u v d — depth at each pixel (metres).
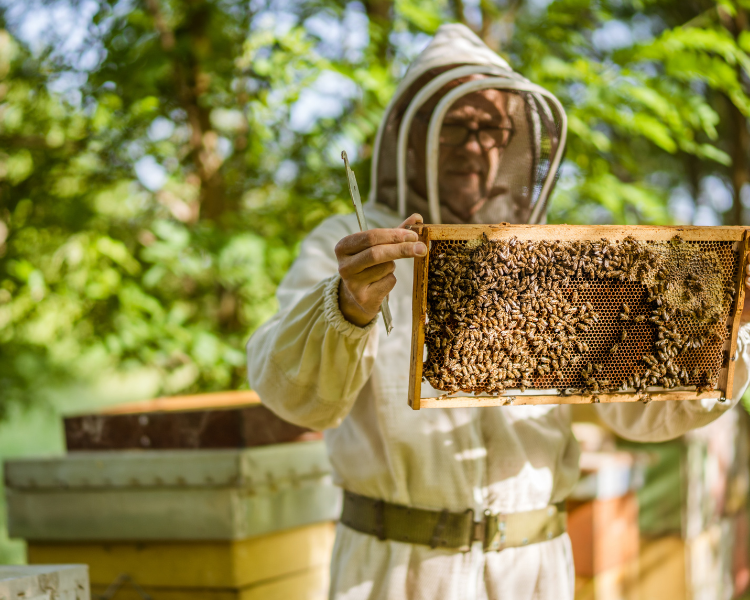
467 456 1.73
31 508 2.33
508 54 3.80
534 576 1.74
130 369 3.72
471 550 1.71
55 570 1.40
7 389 4.17
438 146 1.83
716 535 4.19
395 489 1.74
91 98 3.65
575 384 1.45
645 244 1.42
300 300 1.57
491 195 1.91
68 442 2.43
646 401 1.47
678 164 5.63
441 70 1.95
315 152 3.89
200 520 2.15
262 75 3.39
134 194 4.03
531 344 1.39
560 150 1.97
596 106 3.29
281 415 1.66
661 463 3.75
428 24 3.41
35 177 3.80
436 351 1.35
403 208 1.94
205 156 3.87
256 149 3.66
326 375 1.52
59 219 3.63
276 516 2.24
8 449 7.95
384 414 1.73
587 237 1.40
